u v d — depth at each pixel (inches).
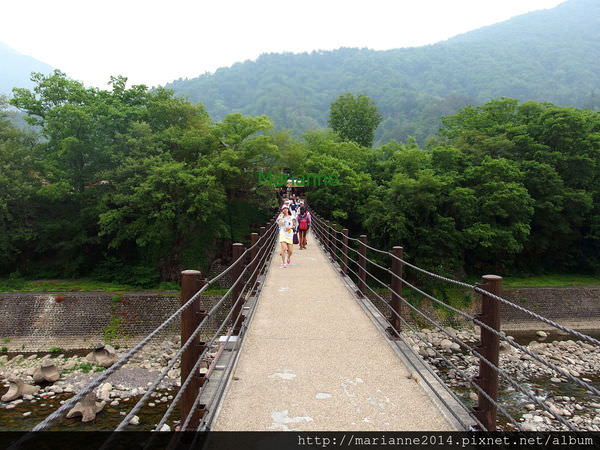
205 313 131.4
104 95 1177.4
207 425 128.2
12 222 1038.4
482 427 118.5
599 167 1232.8
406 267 1160.8
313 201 1385.3
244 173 1300.4
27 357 720.3
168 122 1243.8
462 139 1369.3
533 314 98.1
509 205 1134.4
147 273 1088.8
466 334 886.4
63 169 1069.1
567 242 1314.0
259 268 386.0
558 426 417.4
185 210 1085.1
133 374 562.9
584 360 675.4
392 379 169.5
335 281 394.0
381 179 1371.8
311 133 1763.0
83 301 860.6
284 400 149.9
